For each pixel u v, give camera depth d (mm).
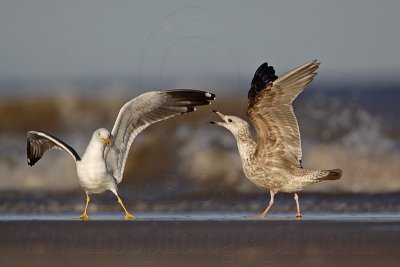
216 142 22891
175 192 18688
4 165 21641
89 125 32344
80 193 18750
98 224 12898
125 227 12570
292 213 15570
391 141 23938
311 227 12430
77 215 15461
